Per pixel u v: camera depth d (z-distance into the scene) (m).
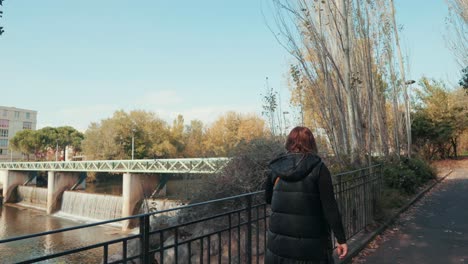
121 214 33.84
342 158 8.45
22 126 108.25
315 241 2.14
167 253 6.11
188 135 64.94
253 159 6.55
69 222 36.44
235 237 5.95
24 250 16.64
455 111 30.27
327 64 9.76
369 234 6.45
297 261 2.12
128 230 29.28
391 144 16.94
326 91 9.41
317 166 2.20
